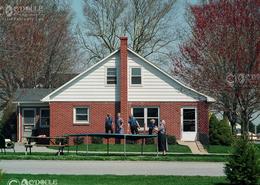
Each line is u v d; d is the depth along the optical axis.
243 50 29.72
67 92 44.81
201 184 18.91
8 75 58.19
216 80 30.61
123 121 43.97
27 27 45.94
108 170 23.25
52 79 62.69
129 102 44.47
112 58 44.91
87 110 44.69
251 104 30.11
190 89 44.06
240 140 19.05
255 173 18.62
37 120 48.78
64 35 63.00
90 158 28.47
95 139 43.50
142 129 44.31
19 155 30.02
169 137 41.78
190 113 44.12
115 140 43.19
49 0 60.56
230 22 30.52
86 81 44.81
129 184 18.67
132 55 44.78
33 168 23.75
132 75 44.75
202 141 42.75
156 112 44.44
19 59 43.94
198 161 28.16
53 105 44.75
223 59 30.31
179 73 40.78
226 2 31.81
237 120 42.12
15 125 50.69
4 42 38.28
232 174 18.78
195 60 34.19
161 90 44.47
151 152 35.41
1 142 31.33
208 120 43.94
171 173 22.44
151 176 20.72
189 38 39.19
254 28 29.84
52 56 62.12
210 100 43.59
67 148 36.78
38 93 49.66
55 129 44.56
